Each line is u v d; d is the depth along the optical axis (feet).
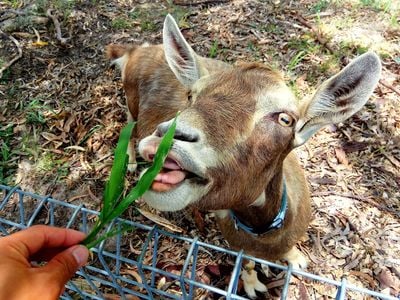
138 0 3.27
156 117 2.01
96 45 2.91
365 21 2.99
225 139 1.10
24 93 2.63
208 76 1.30
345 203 2.06
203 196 1.16
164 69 2.07
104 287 1.81
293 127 1.23
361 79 1.20
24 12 3.13
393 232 1.96
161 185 1.03
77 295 1.74
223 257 1.90
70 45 2.91
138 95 2.19
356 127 2.34
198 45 2.88
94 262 1.90
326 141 2.29
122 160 0.94
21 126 2.47
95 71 2.74
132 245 1.97
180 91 1.96
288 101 1.20
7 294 0.72
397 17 3.02
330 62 2.68
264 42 2.87
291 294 1.79
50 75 2.73
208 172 1.09
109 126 2.45
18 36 2.97
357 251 1.90
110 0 3.25
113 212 0.94
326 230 1.97
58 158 2.33
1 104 2.58
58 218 2.10
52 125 2.47
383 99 2.47
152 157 1.02
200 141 1.06
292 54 2.77
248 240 1.59
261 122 1.16
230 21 3.04
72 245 0.92
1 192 2.22
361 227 1.97
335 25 2.95
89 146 2.37
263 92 1.18
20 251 0.81
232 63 2.73
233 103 1.15
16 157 2.34
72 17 3.10
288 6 3.14
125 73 2.28
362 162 2.20
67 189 2.21
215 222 2.02
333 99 1.24
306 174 2.16
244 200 1.28
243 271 1.77
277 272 1.85
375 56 1.16
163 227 2.01
